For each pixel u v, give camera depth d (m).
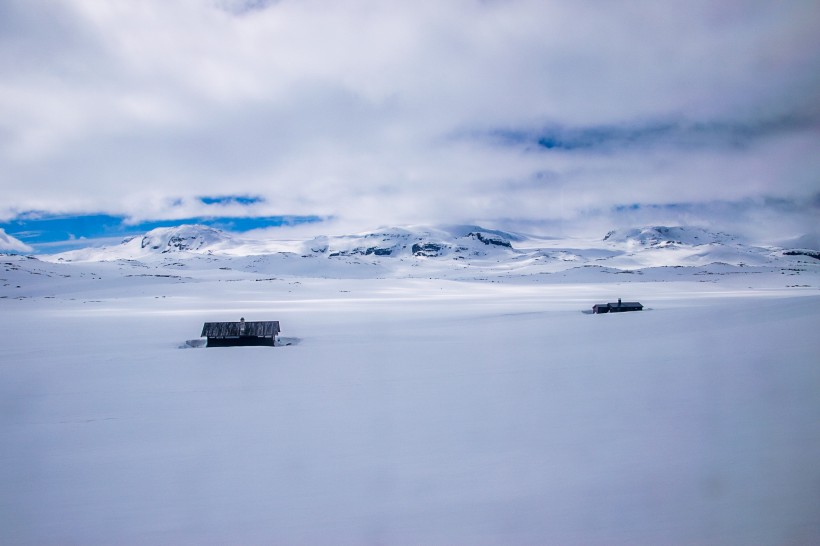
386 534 7.56
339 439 12.45
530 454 10.53
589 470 9.38
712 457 9.36
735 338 24.45
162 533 7.94
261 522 8.16
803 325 26.05
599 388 16.42
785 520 7.00
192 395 18.92
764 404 12.33
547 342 31.80
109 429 14.09
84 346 36.41
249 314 66.19
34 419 15.40
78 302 89.88
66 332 45.50
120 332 45.47
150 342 38.66
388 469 10.22
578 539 7.02
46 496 9.48
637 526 7.23
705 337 26.31
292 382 21.34
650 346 25.38
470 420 13.57
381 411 15.26
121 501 9.17
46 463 11.31
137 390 20.14
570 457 10.14
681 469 8.98
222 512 8.56
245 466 10.77
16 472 10.77
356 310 72.06
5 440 13.17
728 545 6.55
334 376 22.59
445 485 9.23
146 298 101.19
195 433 13.48
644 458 9.67
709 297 84.94
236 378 22.80
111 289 114.38
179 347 35.97
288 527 7.94
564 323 44.78
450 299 98.75
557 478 9.15
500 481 9.23
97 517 8.56
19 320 57.75
